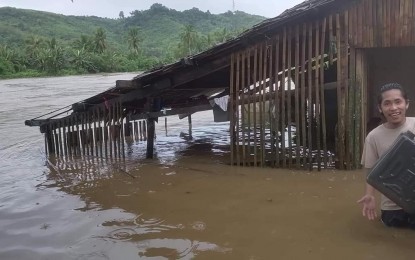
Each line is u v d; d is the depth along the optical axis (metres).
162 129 14.28
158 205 6.06
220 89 11.25
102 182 7.62
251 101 7.79
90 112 10.09
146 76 8.33
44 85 41.66
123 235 5.02
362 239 4.46
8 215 6.01
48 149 10.84
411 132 4.00
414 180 3.88
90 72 79.81
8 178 8.37
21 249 4.80
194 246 4.61
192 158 9.40
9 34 132.88
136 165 8.89
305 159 7.37
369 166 4.41
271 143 7.74
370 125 9.39
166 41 158.00
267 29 7.16
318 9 6.72
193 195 6.43
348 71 7.08
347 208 5.41
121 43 159.75
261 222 5.15
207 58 7.86
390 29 6.77
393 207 4.55
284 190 6.35
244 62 7.73
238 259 4.24
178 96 10.91
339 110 7.14
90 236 5.05
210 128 14.07
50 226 5.48
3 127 15.38
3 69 66.50
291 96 7.66
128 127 12.31
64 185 7.61
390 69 10.41
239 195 6.26
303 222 5.05
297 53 7.23
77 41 93.88
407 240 4.34
